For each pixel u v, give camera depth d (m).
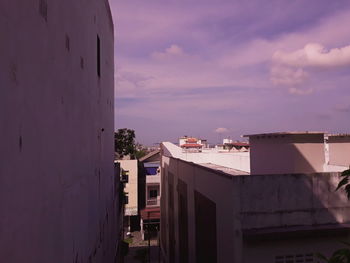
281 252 7.02
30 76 2.92
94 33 7.44
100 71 8.73
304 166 9.86
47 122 3.46
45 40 3.42
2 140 2.28
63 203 4.20
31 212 2.90
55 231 3.77
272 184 7.29
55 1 3.85
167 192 21.97
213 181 8.98
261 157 10.84
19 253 2.59
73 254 4.86
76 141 5.14
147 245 29.50
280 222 7.24
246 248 6.85
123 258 24.53
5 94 2.35
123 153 41.16
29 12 2.92
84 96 5.94
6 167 2.34
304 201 7.38
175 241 17.44
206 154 22.94
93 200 7.17
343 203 7.57
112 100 13.39
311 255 7.16
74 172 4.97
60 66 4.09
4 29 2.35
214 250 8.88
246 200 7.17
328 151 11.80
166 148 27.56
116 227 16.72
